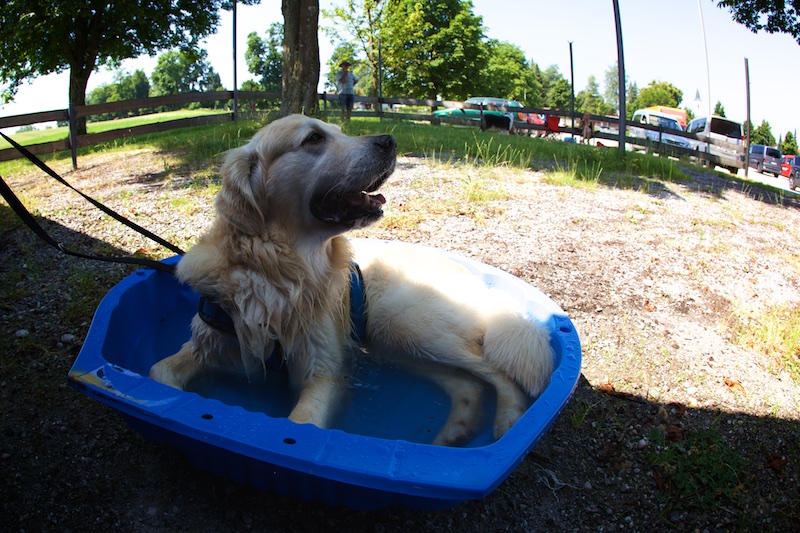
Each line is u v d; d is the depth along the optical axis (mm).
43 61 20125
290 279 2930
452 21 35906
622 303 4441
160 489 2418
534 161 10375
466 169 8641
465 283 3539
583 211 6793
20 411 2830
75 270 4398
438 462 1884
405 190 7133
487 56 38188
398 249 3812
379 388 3137
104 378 2273
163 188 7008
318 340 3037
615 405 3277
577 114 19719
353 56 35688
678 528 2512
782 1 15992
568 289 4598
